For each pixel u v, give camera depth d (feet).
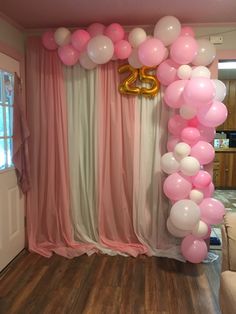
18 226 9.16
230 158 19.06
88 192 9.46
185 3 7.30
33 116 9.19
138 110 8.98
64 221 9.47
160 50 7.60
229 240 5.71
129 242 9.51
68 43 8.46
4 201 8.26
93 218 9.53
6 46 8.05
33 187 9.47
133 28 8.71
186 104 7.59
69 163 9.41
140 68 8.63
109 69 8.87
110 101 8.97
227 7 7.54
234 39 8.77
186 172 7.59
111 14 8.02
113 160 9.20
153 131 9.05
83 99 9.16
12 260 8.80
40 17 8.20
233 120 19.61
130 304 6.77
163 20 7.68
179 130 8.14
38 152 9.38
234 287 5.08
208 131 8.07
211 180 8.10
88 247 9.35
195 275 8.02
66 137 9.29
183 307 6.67
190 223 7.25
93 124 9.14
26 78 9.20
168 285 7.54
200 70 7.62
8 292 7.21
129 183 9.29
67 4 7.34
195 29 8.86
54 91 9.09
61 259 8.93
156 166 9.03
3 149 8.27
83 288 7.40
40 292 7.22
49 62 8.99
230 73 17.63
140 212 9.23
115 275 8.02
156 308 6.64
